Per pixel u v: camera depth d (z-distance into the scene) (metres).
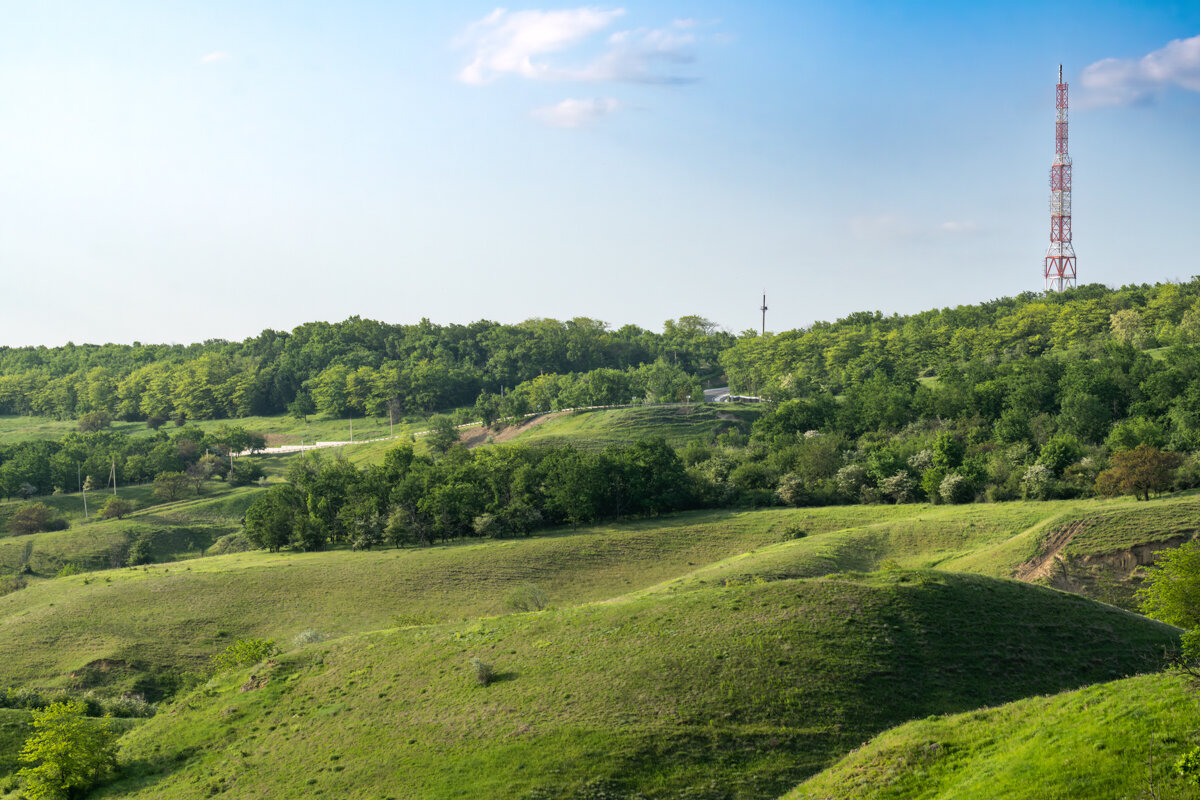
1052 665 45.06
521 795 35.88
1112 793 24.98
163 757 49.16
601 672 46.41
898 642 46.03
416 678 51.50
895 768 32.69
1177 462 94.88
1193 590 37.12
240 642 68.12
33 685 71.00
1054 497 105.81
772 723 39.84
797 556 86.12
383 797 37.97
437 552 105.19
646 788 35.75
